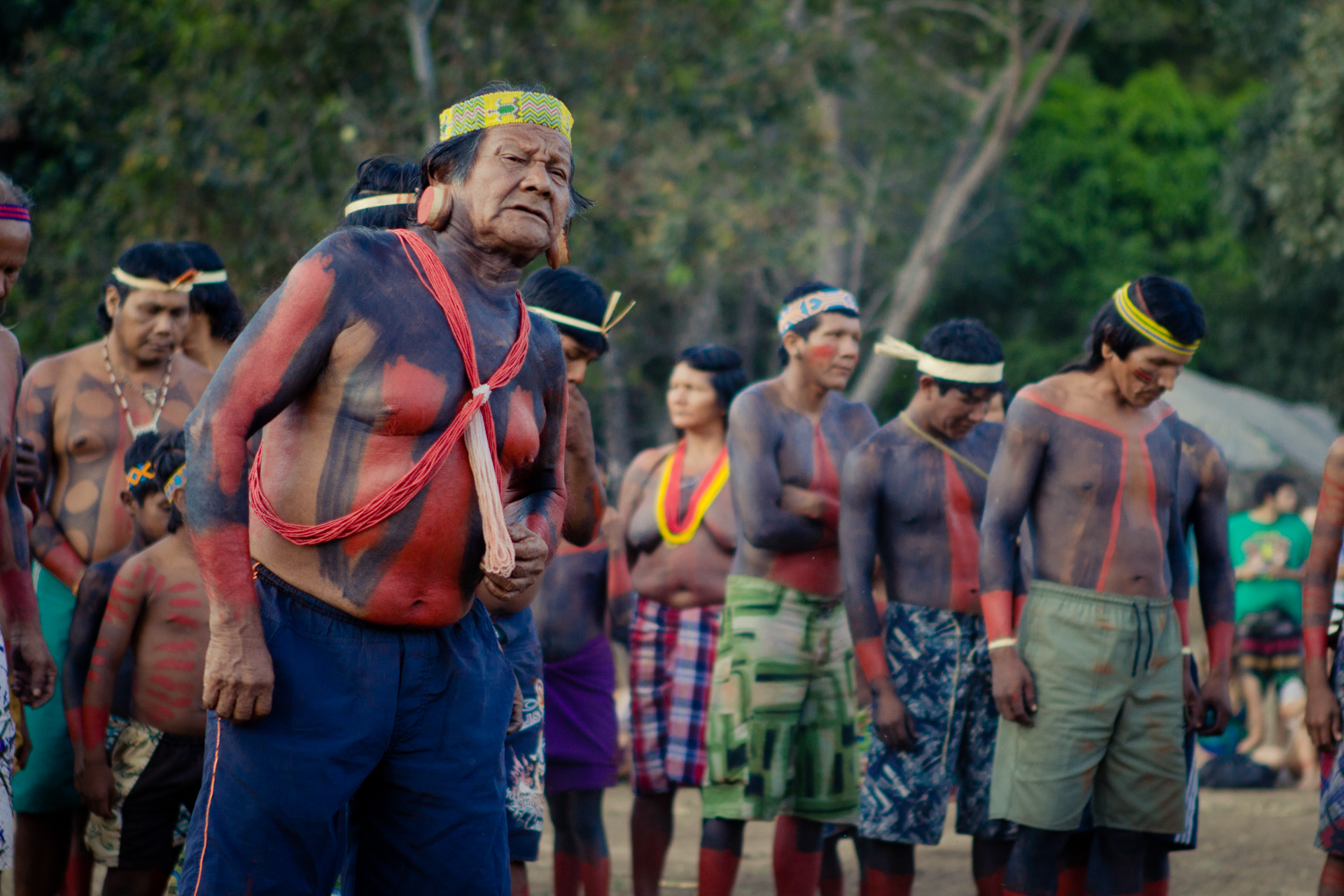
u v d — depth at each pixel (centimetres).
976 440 608
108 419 579
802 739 600
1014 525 522
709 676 651
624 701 1134
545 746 614
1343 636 509
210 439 301
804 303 619
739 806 584
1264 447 1873
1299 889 706
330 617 312
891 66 2677
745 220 1684
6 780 396
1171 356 499
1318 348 2847
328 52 1458
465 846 327
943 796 578
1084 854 552
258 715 303
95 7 1565
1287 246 2098
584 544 532
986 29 2942
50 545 565
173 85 1462
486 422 322
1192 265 3039
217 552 300
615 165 1567
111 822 493
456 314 319
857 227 2609
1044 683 505
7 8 1664
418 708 322
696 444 692
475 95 335
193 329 629
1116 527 509
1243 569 1168
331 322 307
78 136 1530
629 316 2247
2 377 435
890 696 569
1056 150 3022
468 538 319
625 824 920
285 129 1455
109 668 492
